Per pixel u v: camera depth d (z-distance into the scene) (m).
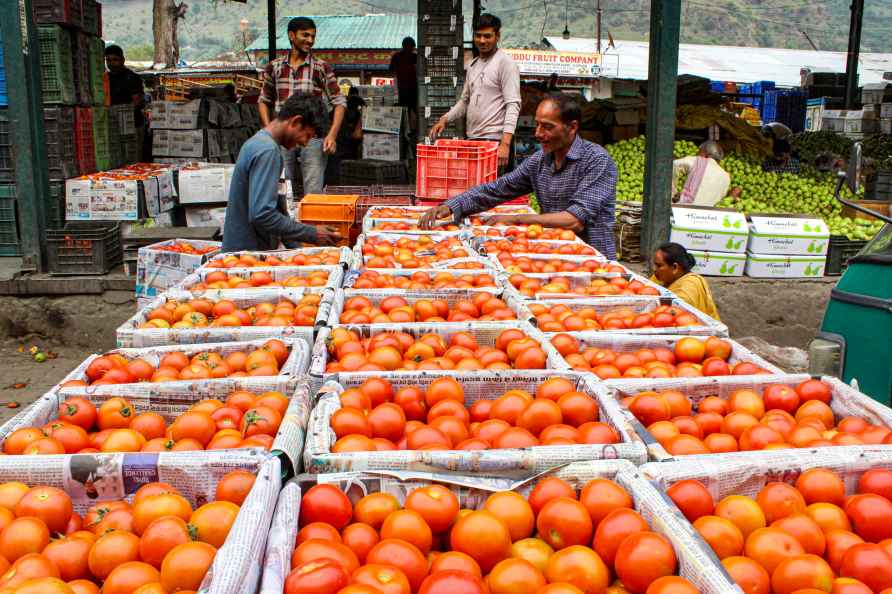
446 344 3.59
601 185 5.62
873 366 3.62
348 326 3.55
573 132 5.60
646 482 2.10
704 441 2.65
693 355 3.54
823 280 8.07
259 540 1.84
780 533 1.92
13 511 2.07
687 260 5.30
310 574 1.70
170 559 1.77
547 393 2.78
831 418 2.84
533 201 10.38
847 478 2.27
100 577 1.86
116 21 192.25
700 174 10.37
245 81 28.23
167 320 3.92
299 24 8.93
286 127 5.34
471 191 6.14
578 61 29.98
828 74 24.05
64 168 8.23
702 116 12.72
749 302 8.04
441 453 2.28
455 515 2.07
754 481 2.25
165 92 17.91
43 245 7.63
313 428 2.44
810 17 102.19
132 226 8.13
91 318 7.45
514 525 2.04
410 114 14.04
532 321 3.77
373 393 2.78
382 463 2.28
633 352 3.65
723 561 1.87
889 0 111.00
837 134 15.81
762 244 7.96
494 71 8.45
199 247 6.86
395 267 5.07
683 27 100.06
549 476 2.24
